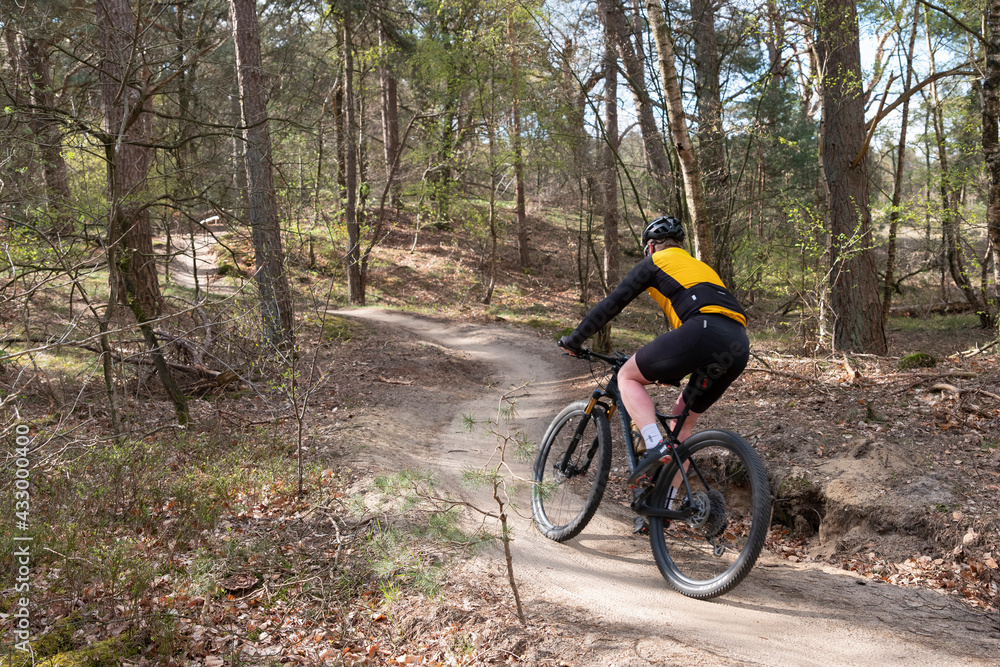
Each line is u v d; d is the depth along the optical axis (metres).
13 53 7.53
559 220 38.12
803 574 3.98
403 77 23.25
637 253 31.31
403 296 25.83
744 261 13.38
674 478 3.72
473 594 3.47
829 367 8.57
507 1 13.05
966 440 5.32
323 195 15.48
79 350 9.49
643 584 3.75
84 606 3.33
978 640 3.19
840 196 10.20
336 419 7.73
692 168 7.53
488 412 9.41
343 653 3.09
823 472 5.08
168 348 8.77
